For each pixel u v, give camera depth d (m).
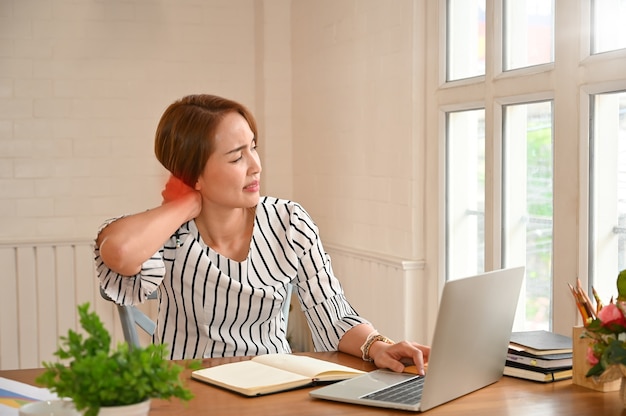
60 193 4.08
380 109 3.45
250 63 4.36
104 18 4.11
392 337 3.33
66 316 4.02
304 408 1.48
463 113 3.03
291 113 4.33
